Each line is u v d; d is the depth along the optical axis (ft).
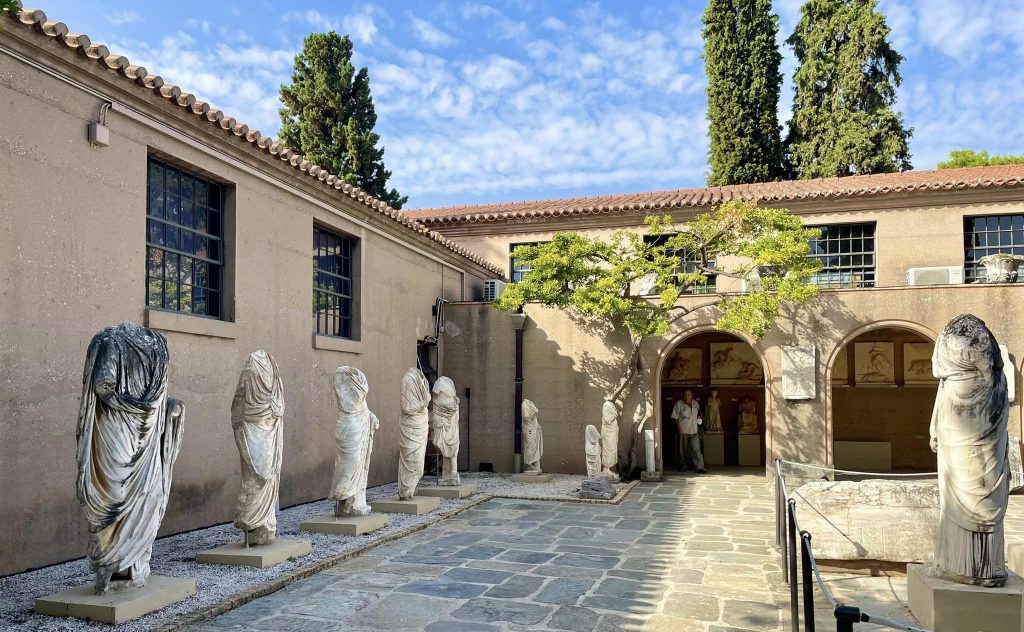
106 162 26.45
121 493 18.49
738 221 48.96
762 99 98.27
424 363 55.47
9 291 22.66
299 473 37.96
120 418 18.39
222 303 33.37
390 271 48.73
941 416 18.58
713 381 65.16
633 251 52.75
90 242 25.66
